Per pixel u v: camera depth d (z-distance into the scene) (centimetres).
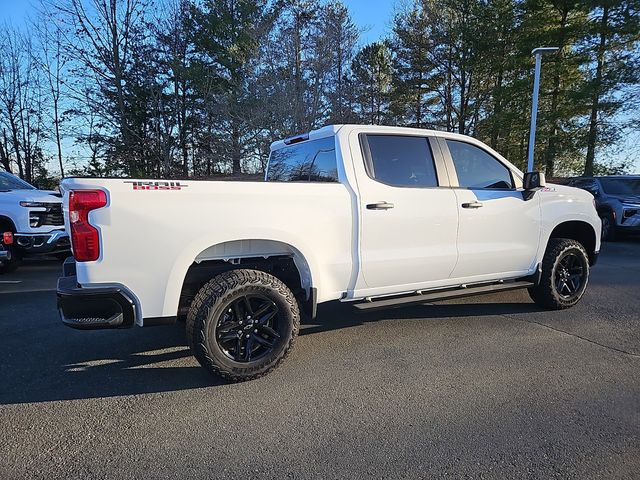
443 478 231
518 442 262
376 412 300
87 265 296
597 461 244
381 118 2917
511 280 505
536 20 2342
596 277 749
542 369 366
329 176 407
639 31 2009
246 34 2075
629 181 1315
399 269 406
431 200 418
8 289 668
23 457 252
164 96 2242
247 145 1958
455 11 2653
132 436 273
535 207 489
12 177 899
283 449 258
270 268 385
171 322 321
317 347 418
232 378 338
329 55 1888
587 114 2264
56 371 370
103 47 2122
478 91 2772
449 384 340
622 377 350
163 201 310
